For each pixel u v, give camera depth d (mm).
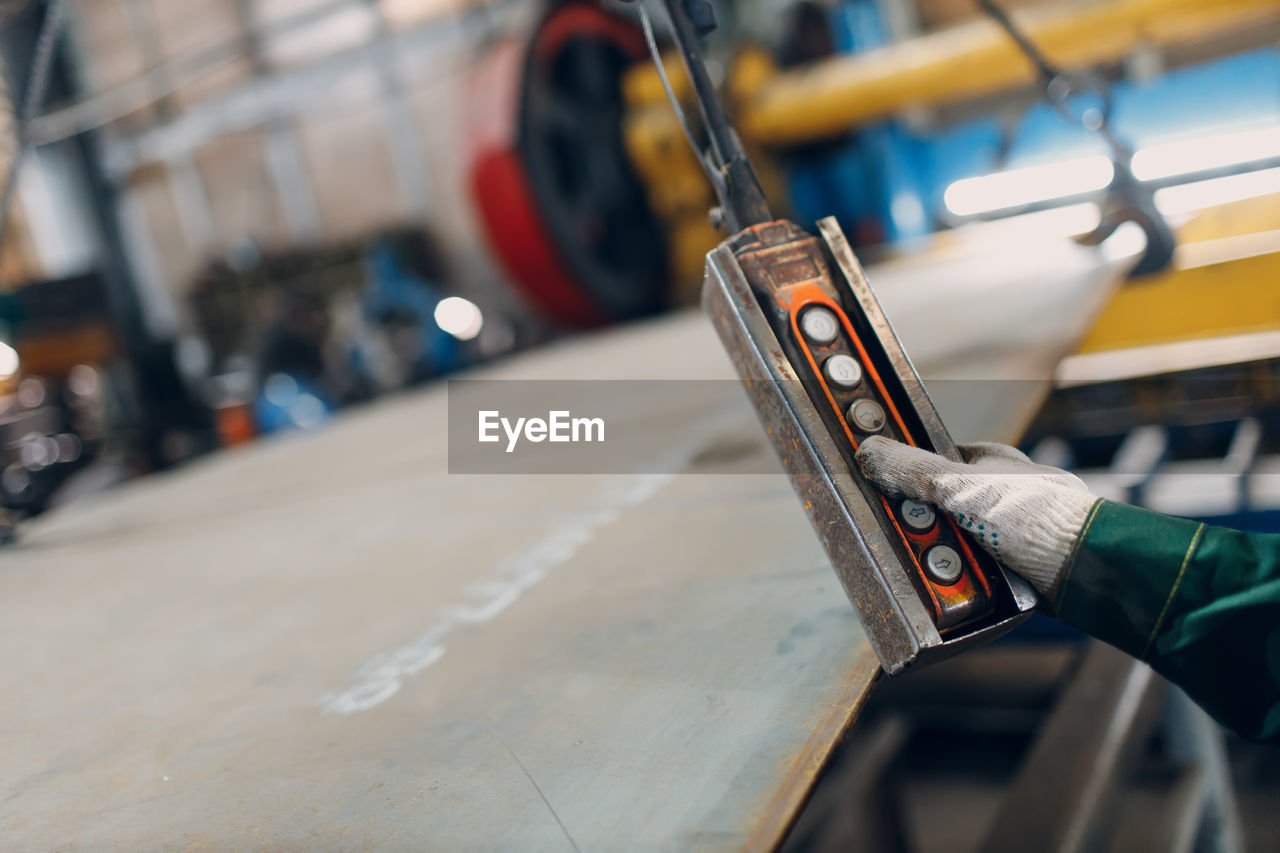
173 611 1369
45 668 1199
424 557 1396
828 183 6266
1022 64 5016
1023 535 652
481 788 684
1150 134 5434
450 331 6832
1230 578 613
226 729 892
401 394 6508
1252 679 611
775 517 1169
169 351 5766
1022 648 2670
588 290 5832
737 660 791
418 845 626
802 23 6477
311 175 12023
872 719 2881
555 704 796
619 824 598
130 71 12281
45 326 4766
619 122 6070
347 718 863
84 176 9391
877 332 752
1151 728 1468
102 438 5137
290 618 1221
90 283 4859
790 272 748
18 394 5074
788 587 918
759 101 5652
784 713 680
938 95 5305
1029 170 5613
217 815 722
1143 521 641
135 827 726
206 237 12727
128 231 12930
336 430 3639
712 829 567
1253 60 5184
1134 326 2797
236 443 5508
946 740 3271
